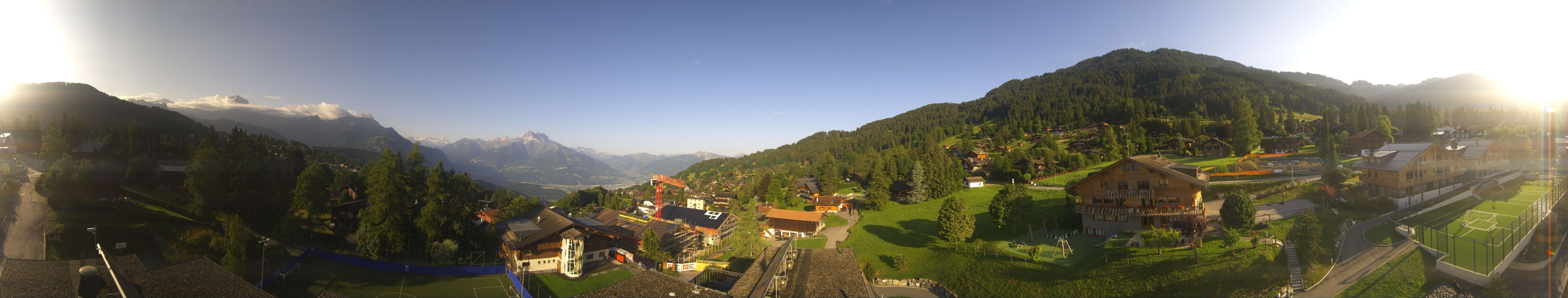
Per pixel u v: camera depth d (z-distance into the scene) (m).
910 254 82.25
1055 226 84.62
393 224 77.69
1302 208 74.56
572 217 114.25
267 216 89.88
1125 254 62.72
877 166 142.88
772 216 116.69
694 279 75.19
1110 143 164.62
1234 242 57.88
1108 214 74.50
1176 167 87.19
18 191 87.38
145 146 137.00
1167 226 70.19
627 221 105.69
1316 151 133.50
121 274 55.28
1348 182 85.56
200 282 56.31
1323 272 49.50
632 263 84.25
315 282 65.62
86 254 65.06
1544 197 68.50
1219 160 134.88
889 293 64.75
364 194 124.12
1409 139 148.12
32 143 136.12
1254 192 86.69
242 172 86.38
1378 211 68.50
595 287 70.44
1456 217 62.56
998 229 89.25
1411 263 47.97
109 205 84.56
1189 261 56.28
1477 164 85.31
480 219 125.12
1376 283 45.66
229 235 64.69
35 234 69.06
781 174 194.50
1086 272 59.66
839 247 94.25
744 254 90.50
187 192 104.19
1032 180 143.38
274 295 60.38
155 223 77.06
